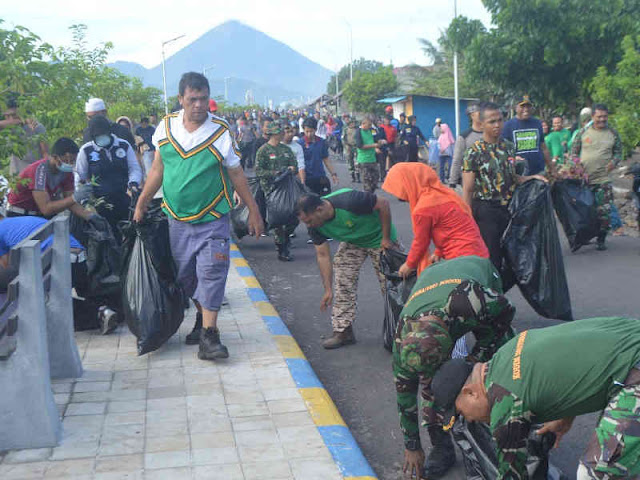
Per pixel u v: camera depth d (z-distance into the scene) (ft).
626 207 42.32
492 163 21.58
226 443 14.74
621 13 66.85
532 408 9.89
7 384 14.30
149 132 46.06
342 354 21.12
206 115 19.08
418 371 12.00
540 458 11.82
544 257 21.42
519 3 66.90
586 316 23.50
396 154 67.00
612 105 52.85
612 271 29.12
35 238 15.17
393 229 20.83
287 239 34.53
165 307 19.48
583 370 9.71
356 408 17.52
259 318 23.56
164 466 13.82
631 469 9.23
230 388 17.58
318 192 40.04
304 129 39.37
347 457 14.17
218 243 19.19
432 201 17.71
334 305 21.76
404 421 13.08
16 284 14.05
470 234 17.74
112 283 21.83
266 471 13.65
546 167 31.14
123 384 17.87
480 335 12.92
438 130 73.15
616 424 9.28
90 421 15.75
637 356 9.63
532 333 10.55
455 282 12.51
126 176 24.75
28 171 21.79
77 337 21.70
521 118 29.01
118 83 69.62
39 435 14.51
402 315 12.67
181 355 19.97
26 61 24.76
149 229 19.42
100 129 23.77
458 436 12.80
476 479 12.55
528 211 21.33
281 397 17.01
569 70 69.97
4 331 14.17
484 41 69.72
